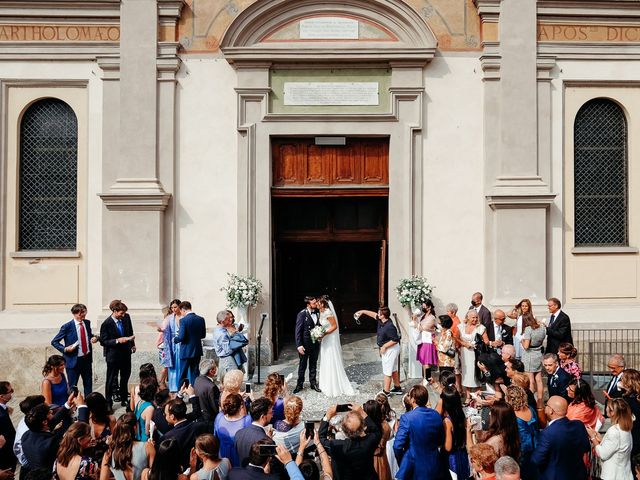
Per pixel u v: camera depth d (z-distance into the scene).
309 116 12.21
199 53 12.23
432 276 12.28
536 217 12.12
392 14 12.29
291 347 13.34
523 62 12.21
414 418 5.79
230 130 12.24
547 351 10.19
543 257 12.11
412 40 12.29
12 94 12.27
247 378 11.20
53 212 12.46
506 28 12.20
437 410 6.48
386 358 10.23
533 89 12.24
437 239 12.28
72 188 12.46
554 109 12.40
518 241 12.09
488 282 12.23
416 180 12.26
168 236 12.12
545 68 12.32
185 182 12.20
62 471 5.28
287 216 13.45
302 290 14.65
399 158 12.30
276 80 12.33
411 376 11.27
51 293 12.24
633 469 5.92
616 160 12.70
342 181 12.59
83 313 9.84
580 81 12.40
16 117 12.27
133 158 12.06
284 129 12.25
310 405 9.84
